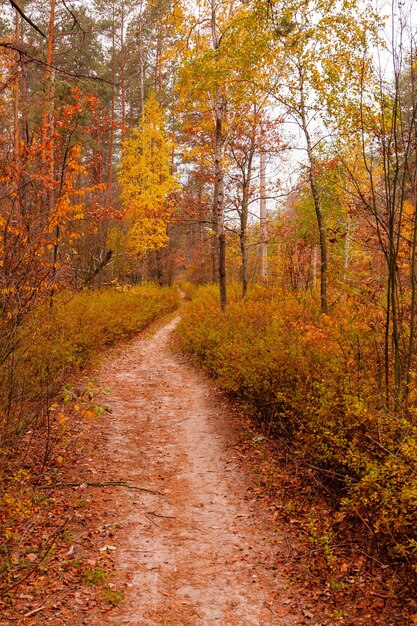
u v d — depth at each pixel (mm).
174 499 6004
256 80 12047
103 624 3801
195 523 5438
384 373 6020
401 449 4145
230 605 4090
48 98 9531
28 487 5578
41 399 6066
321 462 5973
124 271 21922
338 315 8367
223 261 13766
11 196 5867
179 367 13078
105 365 12633
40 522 5102
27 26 16969
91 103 8695
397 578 4129
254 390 7758
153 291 24281
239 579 4445
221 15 13297
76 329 10711
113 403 9586
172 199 16250
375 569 4332
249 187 16578
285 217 18719
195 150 15703
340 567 4434
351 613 3859
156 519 5508
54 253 8031
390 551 4297
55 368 7328
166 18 13219
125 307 17109
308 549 4812
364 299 6695
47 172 8094
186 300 36875
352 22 8797
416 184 5051
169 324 22953
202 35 13258
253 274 21375
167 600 4141
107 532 5145
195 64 11383
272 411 7504
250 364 8117
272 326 9734
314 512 5410
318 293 15297
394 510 3932
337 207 12711
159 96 25719
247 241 20312
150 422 8734
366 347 6504
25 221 5836
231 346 9742
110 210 10836
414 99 4895
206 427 8516
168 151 22984
